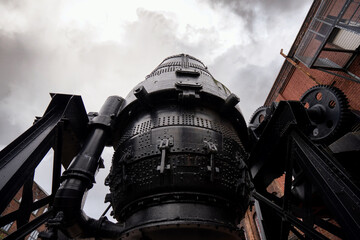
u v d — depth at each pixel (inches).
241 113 299.0
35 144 186.2
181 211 177.3
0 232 928.3
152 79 311.6
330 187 126.5
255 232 605.3
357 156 227.8
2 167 156.9
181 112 250.4
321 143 231.8
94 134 264.8
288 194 169.6
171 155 203.8
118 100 316.8
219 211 190.5
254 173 232.2
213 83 310.3
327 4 412.8
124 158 216.7
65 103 250.4
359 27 293.6
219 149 223.6
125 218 210.1
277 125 193.5
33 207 202.1
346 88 411.2
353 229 106.2
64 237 268.1
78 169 219.1
